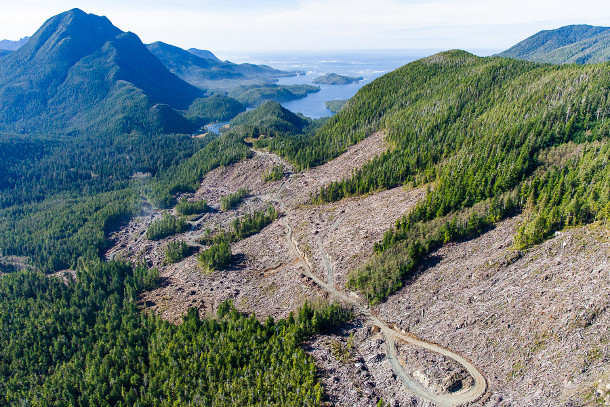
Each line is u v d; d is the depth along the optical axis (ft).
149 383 368.48
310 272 528.22
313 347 378.32
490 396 294.66
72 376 405.59
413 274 444.14
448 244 459.32
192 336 419.33
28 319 514.68
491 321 348.59
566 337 296.30
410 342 371.15
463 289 394.52
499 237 426.10
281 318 439.22
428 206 515.91
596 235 354.95
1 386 415.23
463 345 345.72
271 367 347.36
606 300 296.92
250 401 322.14
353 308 435.53
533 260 375.86
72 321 506.48
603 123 527.40
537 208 425.28
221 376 356.59
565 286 330.34
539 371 290.56
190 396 345.92
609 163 433.48
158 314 513.45
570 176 438.81
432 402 303.07
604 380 251.19
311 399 305.32
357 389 322.55
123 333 458.50
